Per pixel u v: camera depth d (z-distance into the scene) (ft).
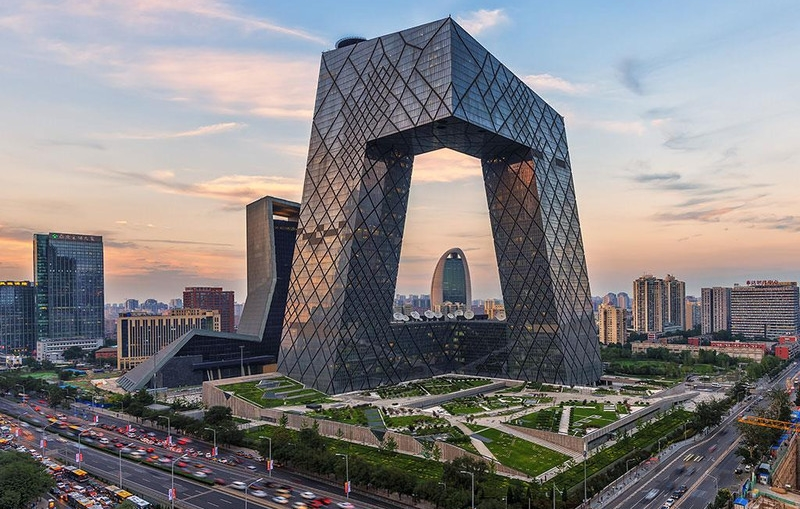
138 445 468.34
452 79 562.25
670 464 420.77
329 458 367.66
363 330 643.45
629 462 395.75
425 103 581.12
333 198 654.12
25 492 317.01
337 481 367.25
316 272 655.35
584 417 496.64
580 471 374.02
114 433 517.14
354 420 476.95
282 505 324.60
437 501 312.71
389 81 622.95
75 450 451.53
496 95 628.69
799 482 481.87
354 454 411.75
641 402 570.87
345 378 620.90
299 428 494.59
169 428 493.36
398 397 588.50
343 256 624.59
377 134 622.54
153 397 642.22
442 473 363.56
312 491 350.02
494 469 363.35
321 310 638.94
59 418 593.01
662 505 335.26
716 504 325.62
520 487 325.42
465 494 308.40
